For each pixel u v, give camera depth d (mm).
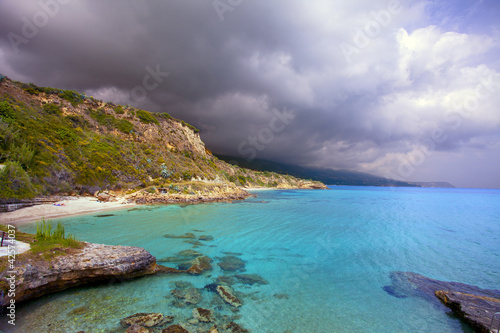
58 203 31906
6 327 8023
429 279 14484
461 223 35188
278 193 103188
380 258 18188
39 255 10500
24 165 31359
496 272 15750
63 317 8789
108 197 40594
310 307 10820
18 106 41469
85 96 61625
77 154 43500
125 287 11492
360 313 10492
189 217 32188
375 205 61094
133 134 63125
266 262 16516
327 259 17656
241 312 10047
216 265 15367
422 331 9328
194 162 73688
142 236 21219
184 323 8906
